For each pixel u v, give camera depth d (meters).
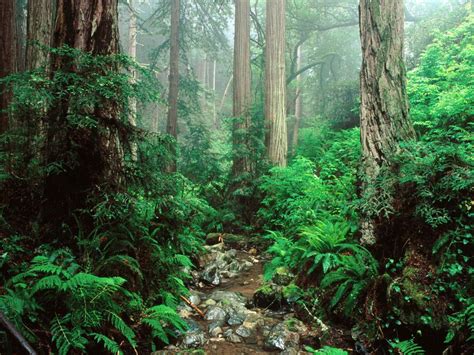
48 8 7.48
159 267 4.32
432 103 7.62
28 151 4.11
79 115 3.74
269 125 10.85
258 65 15.82
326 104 16.20
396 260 4.50
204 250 7.12
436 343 3.72
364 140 5.23
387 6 5.13
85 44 4.11
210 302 5.11
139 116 4.45
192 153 12.50
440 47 9.09
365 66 5.26
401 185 4.65
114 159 4.17
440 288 3.83
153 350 3.57
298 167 8.84
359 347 3.89
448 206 4.21
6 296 2.70
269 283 5.91
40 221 3.91
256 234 9.16
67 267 3.35
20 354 2.56
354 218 5.47
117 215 3.93
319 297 4.77
